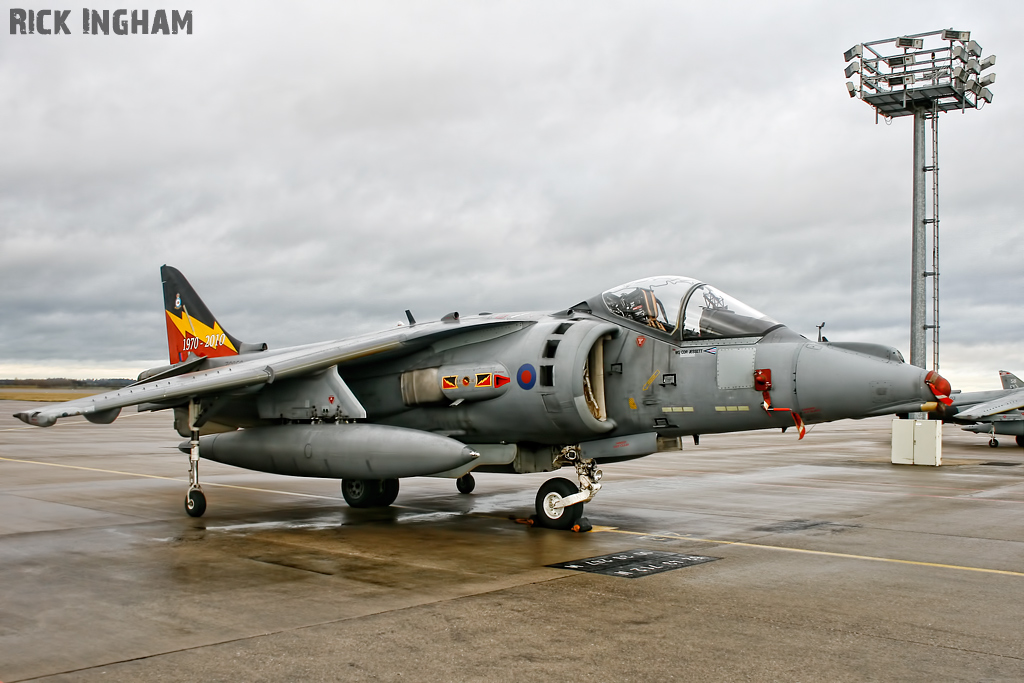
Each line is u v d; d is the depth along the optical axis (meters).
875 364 8.59
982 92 27.44
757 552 8.84
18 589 7.02
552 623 5.93
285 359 11.29
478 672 4.87
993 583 7.39
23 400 85.00
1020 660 5.16
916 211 27.83
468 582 7.28
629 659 5.12
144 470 18.97
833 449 28.94
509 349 10.38
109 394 11.38
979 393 32.41
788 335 9.38
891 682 4.75
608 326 10.13
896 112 28.89
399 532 10.16
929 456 21.42
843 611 6.34
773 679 4.78
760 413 9.24
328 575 7.57
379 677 4.78
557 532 10.20
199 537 9.76
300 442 10.73
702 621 6.01
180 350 15.62
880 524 11.00
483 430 10.73
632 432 10.27
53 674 4.84
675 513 11.99
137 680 4.73
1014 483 16.86
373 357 11.37
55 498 13.59
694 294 10.07
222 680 4.73
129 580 7.36
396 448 9.89
